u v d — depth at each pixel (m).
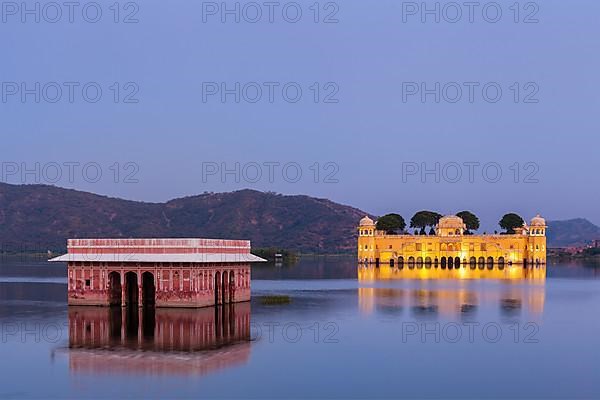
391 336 57.69
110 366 45.28
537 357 49.69
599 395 40.00
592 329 62.12
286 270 183.75
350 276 150.25
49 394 38.97
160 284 73.12
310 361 47.62
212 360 47.28
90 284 75.38
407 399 39.00
